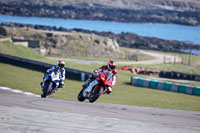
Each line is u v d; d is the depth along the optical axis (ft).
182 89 446.19
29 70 472.03
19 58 499.92
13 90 261.65
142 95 375.86
